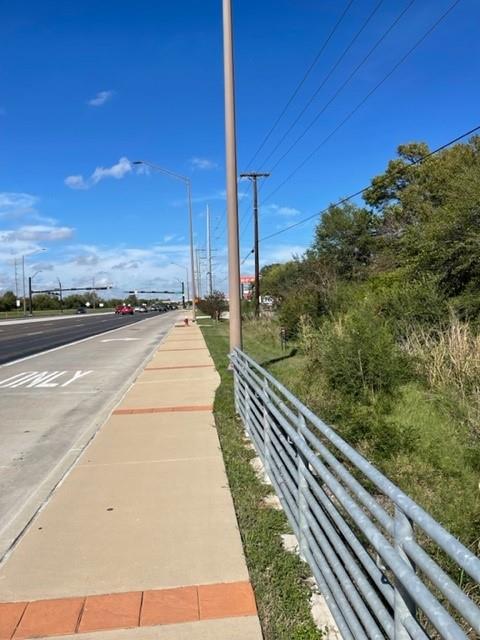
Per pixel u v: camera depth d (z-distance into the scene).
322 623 3.36
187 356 19.00
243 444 7.40
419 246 14.82
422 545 4.43
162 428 8.41
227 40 13.41
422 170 34.62
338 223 39.78
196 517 4.92
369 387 9.75
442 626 1.66
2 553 4.35
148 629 3.30
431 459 6.43
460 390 8.88
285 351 19.16
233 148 13.46
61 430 8.99
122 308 103.56
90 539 4.52
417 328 12.59
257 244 40.44
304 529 4.02
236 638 3.20
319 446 3.44
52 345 27.98
